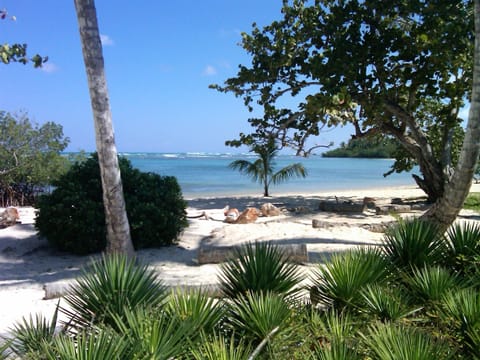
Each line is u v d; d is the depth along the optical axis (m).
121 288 3.18
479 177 29.30
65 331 2.97
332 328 2.87
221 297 3.41
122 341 2.38
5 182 17.86
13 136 17.95
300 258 6.66
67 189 8.69
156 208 8.91
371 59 13.66
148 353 2.35
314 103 12.60
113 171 7.29
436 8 12.32
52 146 18.86
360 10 13.92
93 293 3.16
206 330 2.85
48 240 8.77
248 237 9.73
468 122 6.02
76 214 8.45
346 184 33.25
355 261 3.56
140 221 8.71
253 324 2.84
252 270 3.50
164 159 98.62
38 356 2.52
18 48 6.57
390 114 15.52
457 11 12.17
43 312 5.05
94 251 8.77
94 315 3.03
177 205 9.41
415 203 16.50
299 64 15.31
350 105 12.98
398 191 24.80
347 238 9.17
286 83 15.73
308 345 2.76
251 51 15.31
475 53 5.91
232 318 3.02
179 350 2.48
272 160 21.75
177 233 9.46
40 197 8.72
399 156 20.67
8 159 18.00
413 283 3.58
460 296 3.15
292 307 3.19
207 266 7.23
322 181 36.84
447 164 15.98
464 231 4.45
